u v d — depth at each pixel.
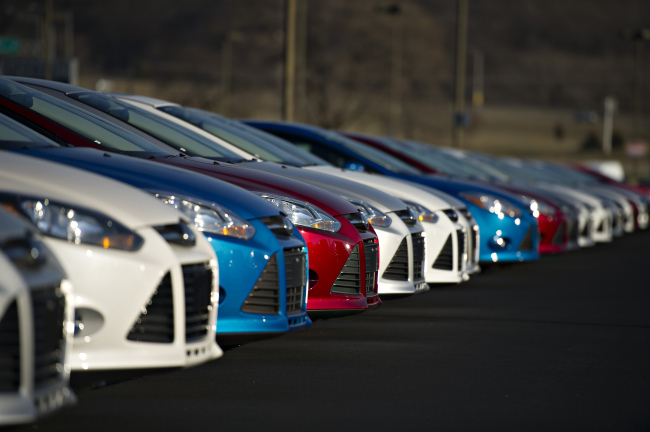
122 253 6.92
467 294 16.94
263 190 10.66
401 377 9.67
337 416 7.98
